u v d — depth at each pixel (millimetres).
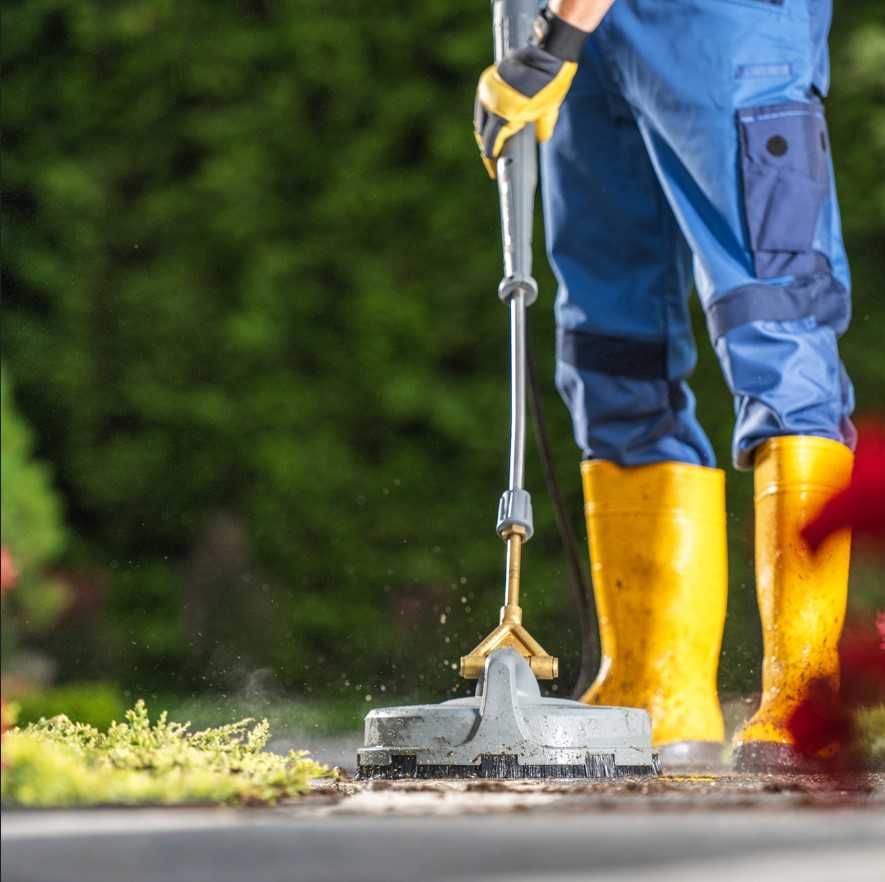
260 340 18281
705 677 6508
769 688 5676
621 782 4125
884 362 17734
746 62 6109
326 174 18562
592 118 6684
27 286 18016
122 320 18234
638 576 6484
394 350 18375
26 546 8695
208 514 18031
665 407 6613
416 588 17969
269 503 18031
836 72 18375
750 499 17078
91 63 18391
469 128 18703
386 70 18750
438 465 18219
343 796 3160
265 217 18484
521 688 4434
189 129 18516
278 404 18203
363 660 17812
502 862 1765
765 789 3314
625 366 6641
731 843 1951
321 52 18672
